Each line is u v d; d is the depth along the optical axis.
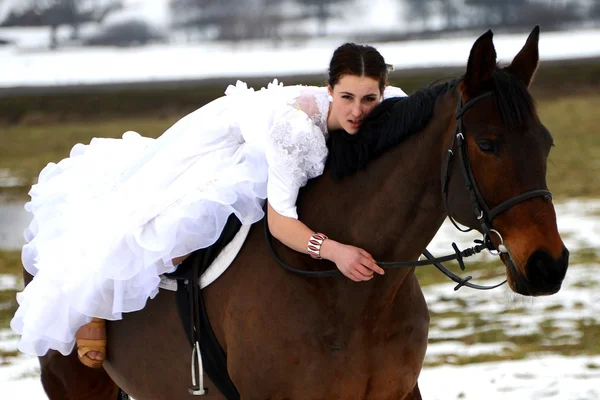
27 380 12.70
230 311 6.70
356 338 6.42
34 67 128.12
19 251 23.78
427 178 6.30
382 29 196.75
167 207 6.91
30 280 8.40
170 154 7.12
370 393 6.58
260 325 6.51
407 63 91.06
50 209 7.76
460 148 5.95
